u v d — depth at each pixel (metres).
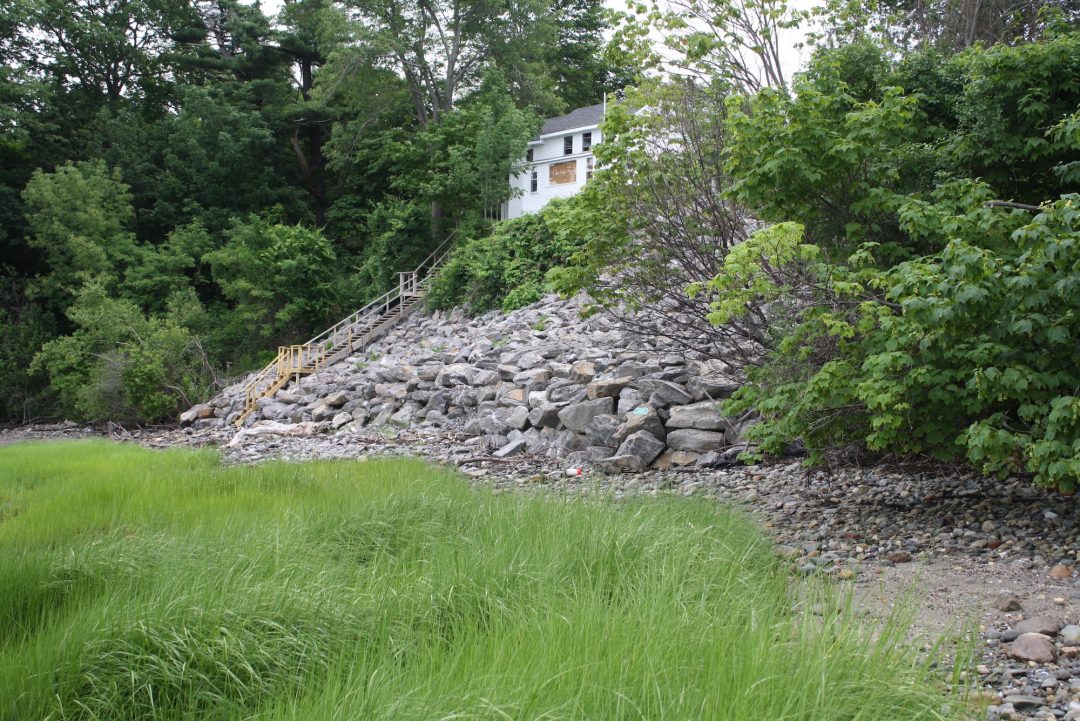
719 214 12.42
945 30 18.97
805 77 9.18
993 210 7.75
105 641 4.16
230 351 36.62
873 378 7.63
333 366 29.48
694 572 5.55
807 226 9.41
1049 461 6.55
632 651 3.77
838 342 8.86
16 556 5.99
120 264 40.69
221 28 53.12
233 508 8.17
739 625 4.28
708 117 12.66
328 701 3.54
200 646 4.19
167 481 10.30
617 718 3.24
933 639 5.17
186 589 4.83
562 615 4.32
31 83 43.44
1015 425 7.75
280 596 4.71
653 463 13.68
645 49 12.91
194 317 36.50
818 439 8.95
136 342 31.47
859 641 4.16
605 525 6.28
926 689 3.65
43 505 9.11
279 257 38.16
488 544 6.04
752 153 8.98
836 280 8.20
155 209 44.69
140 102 51.38
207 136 45.91
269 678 4.21
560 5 54.03
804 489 10.73
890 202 8.34
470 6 44.09
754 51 12.70
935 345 7.36
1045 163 8.80
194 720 3.97
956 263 6.60
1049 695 4.37
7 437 29.06
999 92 8.64
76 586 5.41
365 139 45.22
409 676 3.81
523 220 32.12
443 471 10.98
